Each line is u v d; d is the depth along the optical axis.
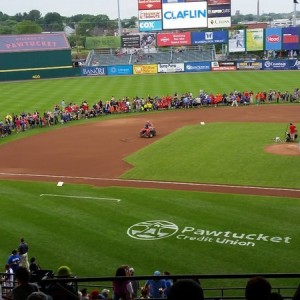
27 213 28.91
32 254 23.42
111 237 25.11
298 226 25.52
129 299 11.52
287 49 102.19
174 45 106.38
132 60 108.44
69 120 59.59
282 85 78.75
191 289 6.10
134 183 34.38
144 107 64.50
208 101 66.12
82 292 15.41
